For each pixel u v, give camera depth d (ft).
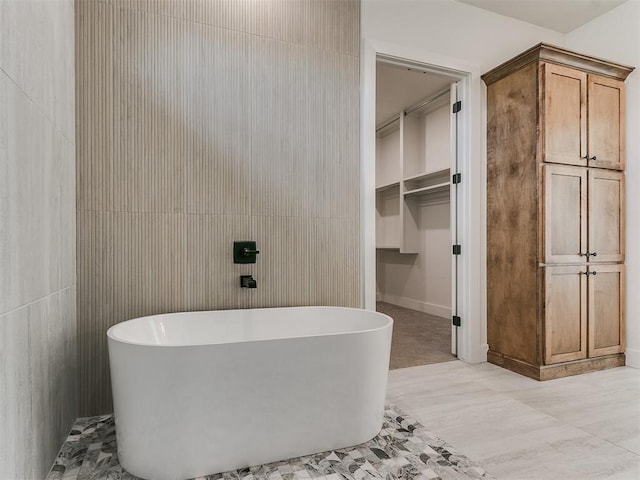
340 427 5.17
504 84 8.67
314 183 7.52
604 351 8.55
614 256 8.73
